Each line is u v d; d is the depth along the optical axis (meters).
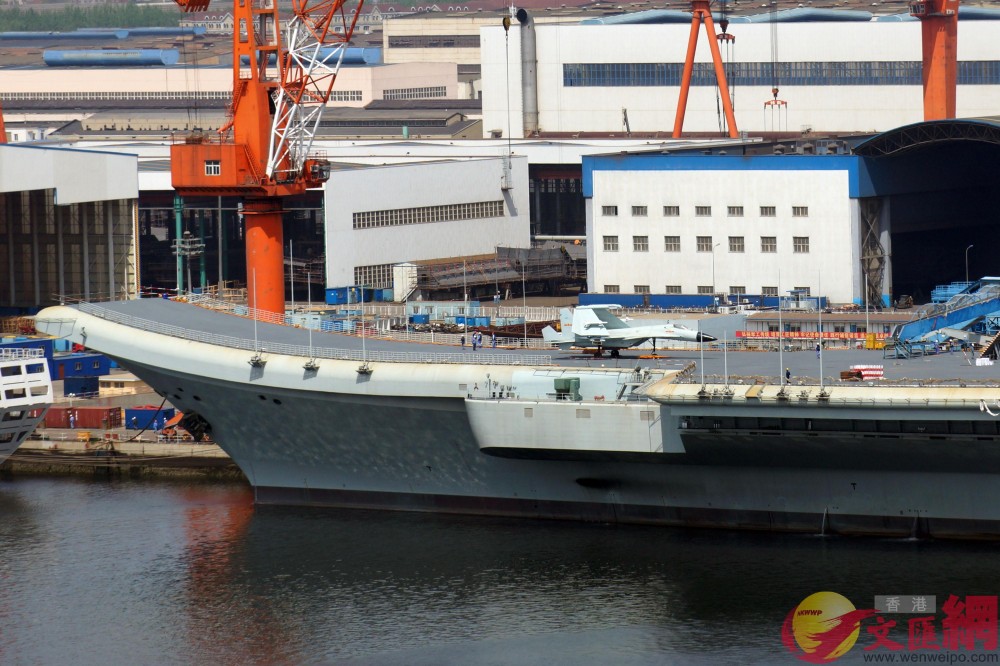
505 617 128.50
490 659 121.06
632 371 144.12
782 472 140.62
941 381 132.25
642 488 146.50
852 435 133.50
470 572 138.25
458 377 147.12
